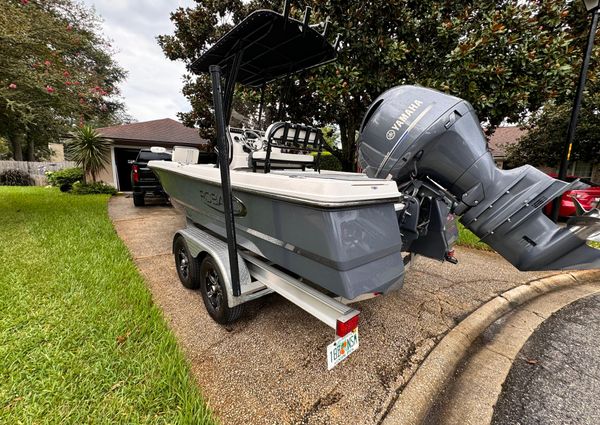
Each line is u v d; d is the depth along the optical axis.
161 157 7.60
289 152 2.98
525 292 2.86
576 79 4.03
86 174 9.41
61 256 3.13
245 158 2.78
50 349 1.63
